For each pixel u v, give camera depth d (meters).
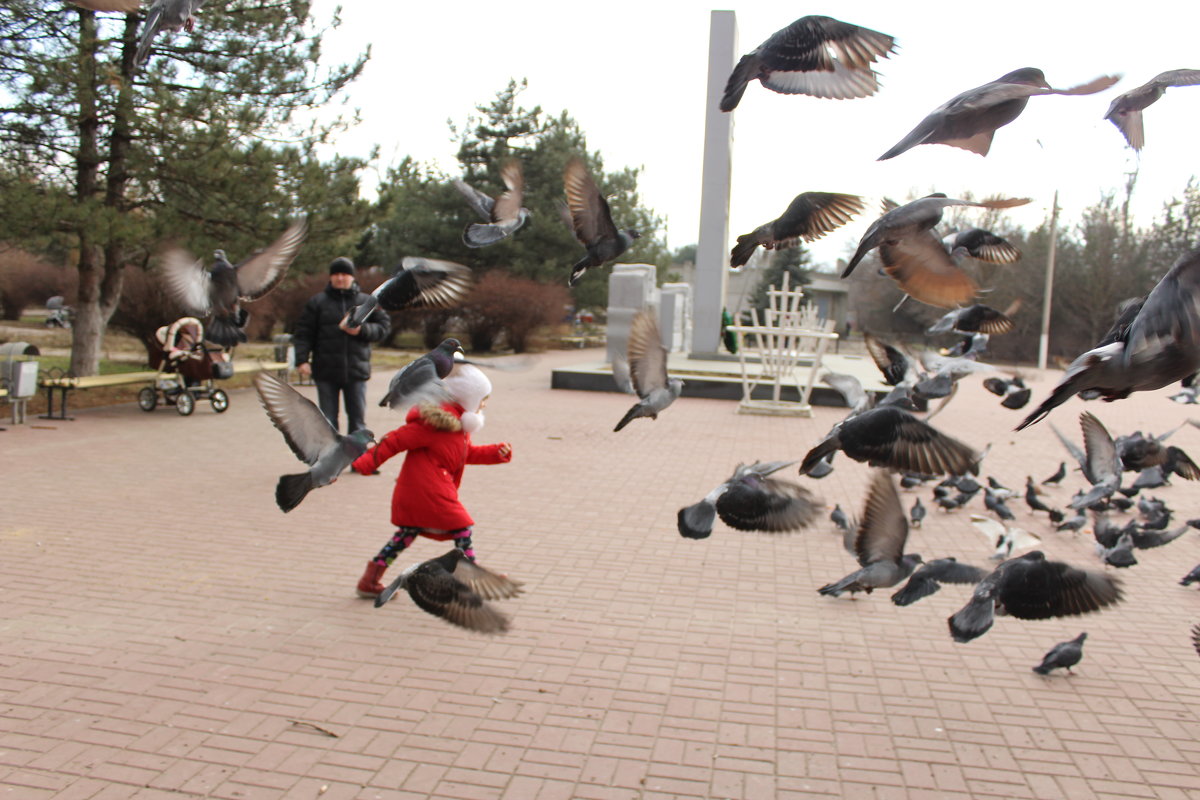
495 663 5.16
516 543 7.56
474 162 37.50
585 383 20.52
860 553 4.44
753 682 5.02
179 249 5.30
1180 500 10.62
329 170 16.48
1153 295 2.43
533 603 6.14
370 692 4.75
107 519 7.91
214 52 15.22
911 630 5.86
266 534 7.59
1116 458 6.52
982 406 19.64
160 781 3.86
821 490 10.15
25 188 13.48
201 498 8.78
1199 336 2.34
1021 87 2.62
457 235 36.81
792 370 17.02
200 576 6.49
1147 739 4.48
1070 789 4.02
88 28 13.91
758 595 6.44
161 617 5.69
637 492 9.65
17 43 13.75
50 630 5.42
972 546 8.08
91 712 4.44
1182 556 7.88
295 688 4.77
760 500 4.30
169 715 4.43
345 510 8.46
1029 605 4.12
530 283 35.06
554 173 36.22
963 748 4.36
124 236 13.91
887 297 28.45
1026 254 37.22
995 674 5.22
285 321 34.25
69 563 6.66
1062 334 37.53
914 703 4.82
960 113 2.73
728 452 12.31
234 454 11.14
